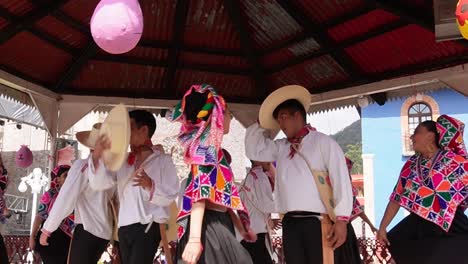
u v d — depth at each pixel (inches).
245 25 253.1
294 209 137.0
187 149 111.4
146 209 141.8
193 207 106.0
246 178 207.9
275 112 149.0
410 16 202.1
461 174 154.3
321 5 228.8
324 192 135.9
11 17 213.9
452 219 151.5
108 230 156.6
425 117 891.4
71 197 148.4
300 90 151.1
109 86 283.6
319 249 133.3
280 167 143.6
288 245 138.5
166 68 277.3
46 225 148.9
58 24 233.6
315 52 258.1
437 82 246.4
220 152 112.3
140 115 149.3
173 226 162.4
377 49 244.8
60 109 279.3
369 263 299.4
